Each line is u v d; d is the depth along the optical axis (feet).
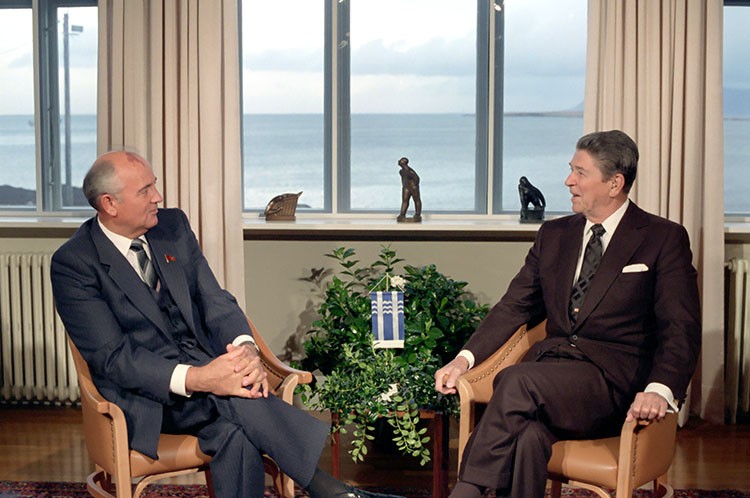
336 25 13.87
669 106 12.37
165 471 8.30
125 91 12.75
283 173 14.28
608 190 8.81
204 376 8.28
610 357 8.65
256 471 8.37
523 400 8.06
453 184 14.15
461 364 9.01
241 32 14.05
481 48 13.85
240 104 14.19
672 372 8.12
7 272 13.53
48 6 14.20
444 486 10.11
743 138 13.99
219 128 12.71
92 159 14.49
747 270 12.67
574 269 9.04
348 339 10.89
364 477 11.03
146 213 8.75
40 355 13.53
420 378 9.92
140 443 8.19
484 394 9.13
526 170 14.03
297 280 13.67
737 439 12.40
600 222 9.05
